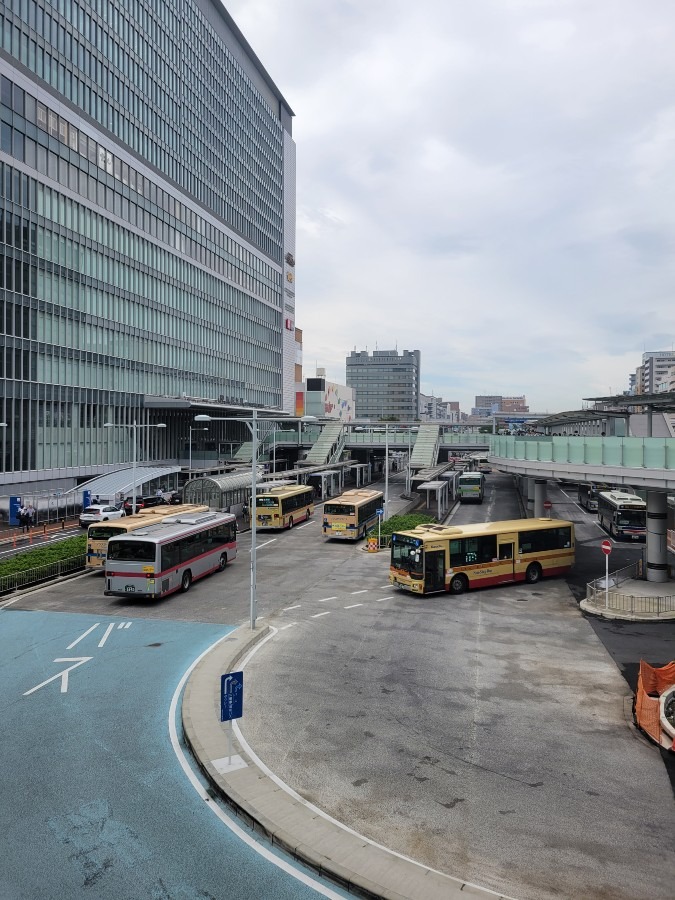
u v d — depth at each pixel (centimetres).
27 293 5847
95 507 5284
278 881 1031
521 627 2466
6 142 5581
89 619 2553
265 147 12219
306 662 2067
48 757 1434
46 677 1925
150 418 7975
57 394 6256
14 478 5644
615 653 2166
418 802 1253
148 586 2745
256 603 2808
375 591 3048
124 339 7469
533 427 9600
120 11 7412
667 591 2981
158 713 1673
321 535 4812
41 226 6025
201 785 1327
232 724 1596
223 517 3553
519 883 1016
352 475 9519
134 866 1060
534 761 1425
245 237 11188
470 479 7269
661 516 3181
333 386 15975
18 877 1027
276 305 12688
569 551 3388
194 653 2145
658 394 3412
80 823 1181
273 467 8488
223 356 10256
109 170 7169
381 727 1591
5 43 5566
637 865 1064
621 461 2839
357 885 1001
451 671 1989
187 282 9062
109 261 7175
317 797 1266
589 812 1224
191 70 9262
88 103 6788
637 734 1562
